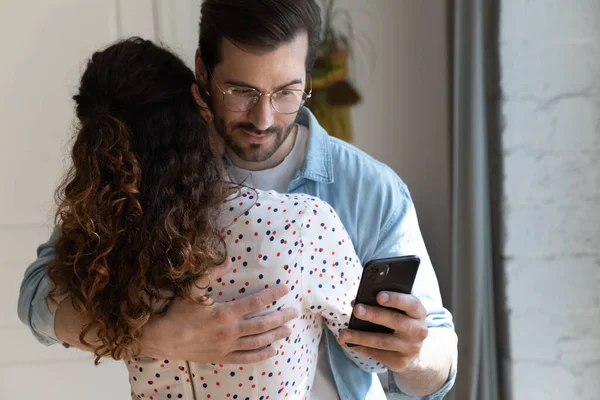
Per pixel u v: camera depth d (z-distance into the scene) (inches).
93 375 78.2
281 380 36.6
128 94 34.5
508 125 71.2
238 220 34.8
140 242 33.2
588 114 70.8
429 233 84.2
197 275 33.7
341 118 82.0
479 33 69.7
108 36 75.1
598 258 72.4
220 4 38.8
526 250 72.7
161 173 33.8
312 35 41.5
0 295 76.1
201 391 37.2
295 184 45.8
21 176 75.4
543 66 70.4
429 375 43.6
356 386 43.5
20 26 73.4
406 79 82.3
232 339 34.5
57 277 37.7
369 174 46.5
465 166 71.3
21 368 77.2
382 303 37.0
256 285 35.1
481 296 72.1
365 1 81.0
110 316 35.2
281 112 40.6
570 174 71.6
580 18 69.5
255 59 38.3
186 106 35.5
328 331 42.8
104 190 33.3
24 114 74.6
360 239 46.4
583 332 73.4
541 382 74.0
